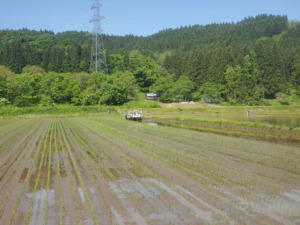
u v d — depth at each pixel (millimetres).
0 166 13703
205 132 26984
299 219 7277
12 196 9305
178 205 8266
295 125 32781
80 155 16000
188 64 118188
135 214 7691
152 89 101250
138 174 11680
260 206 8133
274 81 98188
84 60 120938
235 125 29828
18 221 7406
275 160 14016
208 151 16641
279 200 8594
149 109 63938
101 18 101125
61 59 121250
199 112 65188
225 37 183625
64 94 80188
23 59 119188
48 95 82125
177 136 23812
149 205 8305
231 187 9820
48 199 8969
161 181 10648
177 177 11156
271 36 175125
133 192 9453
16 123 42875
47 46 150875
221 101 94250
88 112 63938
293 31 148750
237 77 97938
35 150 18062
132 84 91312
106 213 7789
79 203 8570
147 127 32438
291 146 18281
